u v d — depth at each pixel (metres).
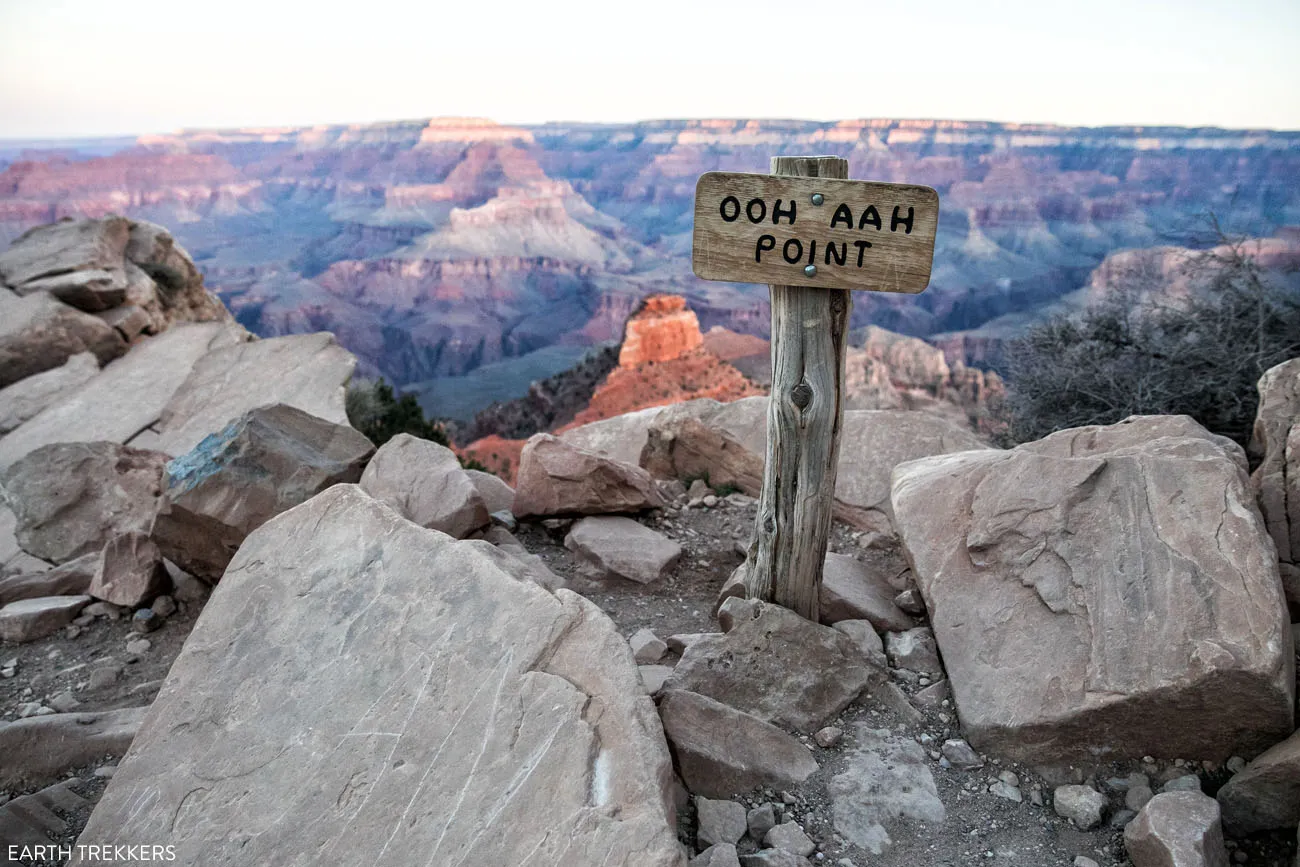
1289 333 8.04
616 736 2.70
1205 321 8.68
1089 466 3.83
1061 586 3.56
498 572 3.31
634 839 2.38
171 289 16.73
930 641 4.07
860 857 2.95
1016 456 4.14
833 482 3.83
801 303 3.56
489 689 2.93
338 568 3.52
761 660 3.74
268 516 4.89
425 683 3.01
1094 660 3.27
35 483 6.12
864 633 4.09
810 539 3.88
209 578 5.10
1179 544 3.43
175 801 2.93
